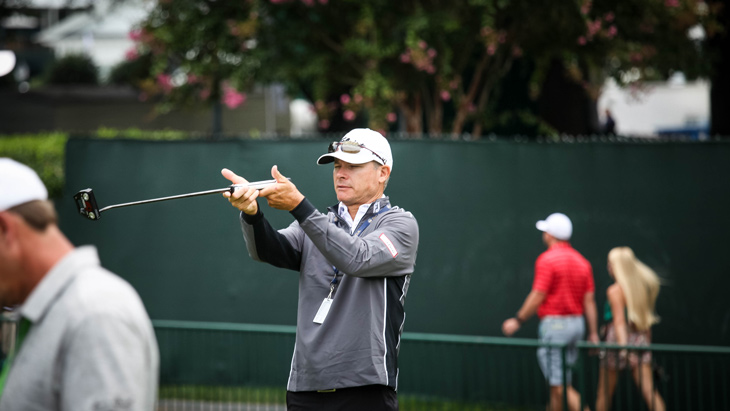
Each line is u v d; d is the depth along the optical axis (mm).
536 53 35719
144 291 27453
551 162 24891
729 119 39625
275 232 11133
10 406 6742
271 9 34531
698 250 24062
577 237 24719
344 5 33938
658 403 21109
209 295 27031
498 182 25094
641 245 24391
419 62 31688
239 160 26703
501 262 25016
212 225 27047
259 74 34719
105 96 57500
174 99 37625
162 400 24297
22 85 87500
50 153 35406
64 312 6773
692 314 24047
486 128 40594
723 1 37438
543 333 22406
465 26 34125
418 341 20672
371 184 11539
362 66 35094
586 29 33312
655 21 35312
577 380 22078
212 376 24250
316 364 10945
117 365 6660
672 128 81562
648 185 24391
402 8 33938
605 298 24484
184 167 27234
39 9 82000
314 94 35844
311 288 11320
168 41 34812
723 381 20172
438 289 25250
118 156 27641
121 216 27594
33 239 6965
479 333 25031
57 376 6730
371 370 10805
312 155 26125
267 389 24016
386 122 34062
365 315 10914
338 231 10406
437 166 25328
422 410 23984
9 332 20297
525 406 23703
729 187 23953
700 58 36781
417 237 11273
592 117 45125
